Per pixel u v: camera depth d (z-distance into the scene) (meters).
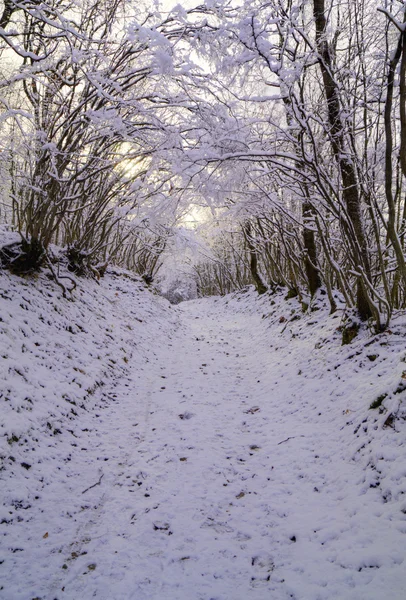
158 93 5.67
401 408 3.70
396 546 2.49
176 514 3.28
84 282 9.42
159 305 13.55
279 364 7.30
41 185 6.50
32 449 3.93
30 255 6.81
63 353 5.92
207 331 12.64
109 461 4.20
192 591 2.46
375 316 5.55
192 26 4.88
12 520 3.10
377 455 3.40
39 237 7.16
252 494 3.55
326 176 5.10
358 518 2.89
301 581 2.45
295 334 8.36
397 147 5.65
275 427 4.89
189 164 4.94
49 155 6.19
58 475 3.79
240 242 17.34
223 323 14.43
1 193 7.83
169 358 8.78
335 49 5.91
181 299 39.28
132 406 5.81
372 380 4.72
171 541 2.94
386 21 5.12
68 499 3.48
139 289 13.26
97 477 3.87
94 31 5.87
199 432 4.87
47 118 6.40
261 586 2.48
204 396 6.21
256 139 5.27
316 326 7.92
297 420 4.93
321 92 6.08
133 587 2.50
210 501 3.45
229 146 4.95
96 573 2.62
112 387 6.33
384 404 3.94
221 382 6.96
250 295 18.80
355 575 2.39
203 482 3.77
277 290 14.93
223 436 4.77
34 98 6.24
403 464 3.12
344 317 6.63
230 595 2.42
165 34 5.28
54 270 7.50
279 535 2.95
